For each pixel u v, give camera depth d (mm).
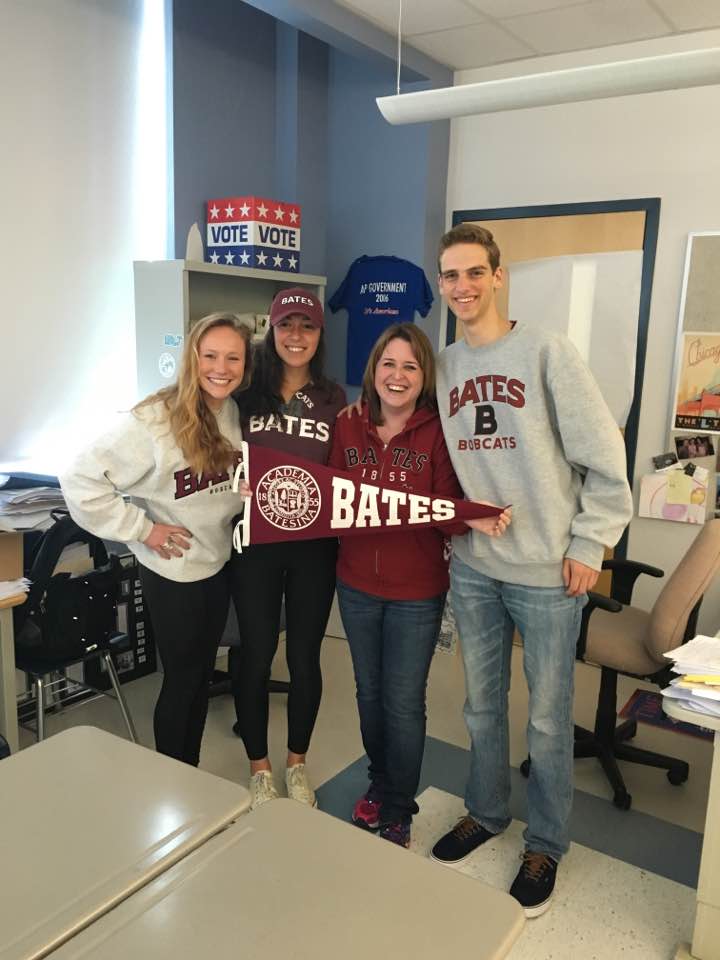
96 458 2014
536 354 1857
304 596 2287
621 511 1862
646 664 2547
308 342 2162
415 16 3227
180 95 3412
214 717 3035
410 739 2201
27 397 3088
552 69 3676
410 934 906
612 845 2334
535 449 1872
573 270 3730
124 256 3379
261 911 937
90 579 2402
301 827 1111
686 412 3543
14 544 2391
